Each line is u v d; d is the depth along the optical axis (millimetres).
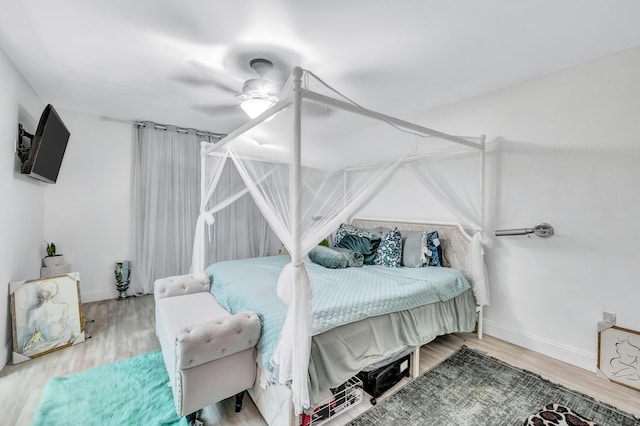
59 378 1961
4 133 2127
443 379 2029
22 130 2443
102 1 1586
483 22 1735
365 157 2863
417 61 2189
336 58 2143
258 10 1640
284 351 1410
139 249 3738
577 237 2227
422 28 1799
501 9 1622
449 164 2959
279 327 1587
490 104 2717
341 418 1648
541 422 1483
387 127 2830
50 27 1820
